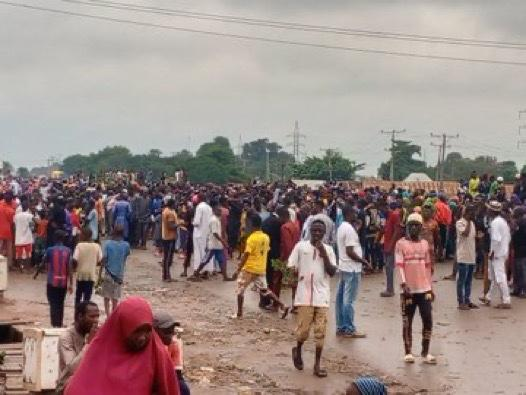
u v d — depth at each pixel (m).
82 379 5.31
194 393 12.09
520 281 20.52
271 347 15.11
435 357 14.37
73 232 24.41
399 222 20.47
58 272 15.62
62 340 8.88
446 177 105.19
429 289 14.02
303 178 77.75
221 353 14.57
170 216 22.89
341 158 78.94
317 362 13.21
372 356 14.49
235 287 22.05
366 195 26.48
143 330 5.33
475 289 21.70
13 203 24.83
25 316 17.33
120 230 16.83
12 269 24.73
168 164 105.62
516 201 24.67
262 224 18.72
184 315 17.98
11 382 11.95
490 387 12.62
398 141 99.44
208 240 23.14
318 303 13.31
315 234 13.41
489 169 106.62
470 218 18.64
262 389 12.43
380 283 22.86
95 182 43.47
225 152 96.12
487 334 16.23
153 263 26.83
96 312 8.90
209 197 27.31
